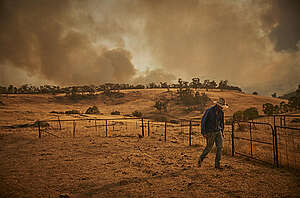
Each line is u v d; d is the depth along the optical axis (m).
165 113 102.69
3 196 3.47
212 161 5.86
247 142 9.21
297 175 4.38
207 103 120.12
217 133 5.14
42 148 8.64
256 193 3.45
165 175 4.57
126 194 3.50
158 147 8.50
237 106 100.88
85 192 3.64
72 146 9.05
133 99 147.38
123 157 6.53
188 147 8.48
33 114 44.91
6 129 18.72
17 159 6.48
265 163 5.48
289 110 58.62
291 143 8.54
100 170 5.07
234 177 4.33
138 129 19.50
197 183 4.00
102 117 45.69
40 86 191.88
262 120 23.25
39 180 4.35
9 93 164.00
